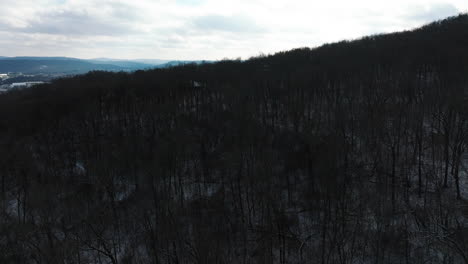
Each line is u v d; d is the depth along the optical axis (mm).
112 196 46594
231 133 60656
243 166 51500
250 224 43969
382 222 39062
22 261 37562
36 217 44406
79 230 42125
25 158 54500
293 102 68562
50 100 74438
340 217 40500
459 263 32625
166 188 52000
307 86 73500
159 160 52125
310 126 59031
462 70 61844
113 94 82562
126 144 59875
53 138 65938
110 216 46125
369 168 49531
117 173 54594
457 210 38750
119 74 110500
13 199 50938
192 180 54688
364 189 44688
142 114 73750
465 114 43750
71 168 56000
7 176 53281
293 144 56000
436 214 38156
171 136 59812
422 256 34906
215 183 53562
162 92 82750
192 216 45000
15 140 62125
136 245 42000
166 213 44094
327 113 65125
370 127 53344
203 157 56844
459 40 82375
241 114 64875
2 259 37062
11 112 69688
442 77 61281
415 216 39375
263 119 65812
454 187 43156
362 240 38594
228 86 78500
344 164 47250
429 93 55250
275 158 53281
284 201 47281
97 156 59000
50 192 46156
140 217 44969
